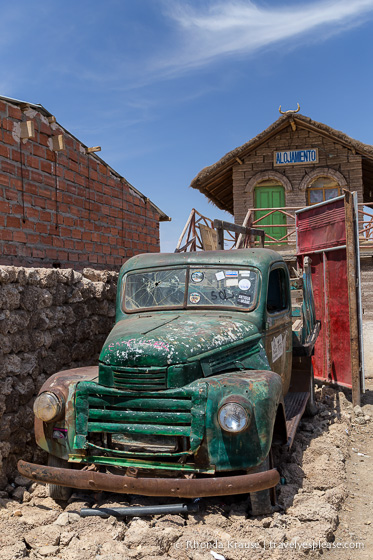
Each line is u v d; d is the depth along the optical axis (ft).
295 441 18.84
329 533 12.68
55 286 18.71
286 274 19.13
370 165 59.52
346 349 26.99
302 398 19.99
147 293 17.30
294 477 15.66
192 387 12.73
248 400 12.63
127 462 12.96
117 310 17.47
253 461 12.48
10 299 15.90
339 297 27.50
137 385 12.92
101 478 12.42
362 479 16.96
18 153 19.89
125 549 11.62
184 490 11.95
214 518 12.92
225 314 16.07
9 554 11.50
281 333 18.25
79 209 24.32
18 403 16.19
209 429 12.46
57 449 13.74
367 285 43.29
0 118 18.97
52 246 21.94
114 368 13.14
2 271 15.47
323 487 15.37
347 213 25.48
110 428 13.02
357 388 25.04
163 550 11.91
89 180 25.40
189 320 15.29
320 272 29.19
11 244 19.24
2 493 14.85
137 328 14.47
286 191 59.06
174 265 17.57
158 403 12.77
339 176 57.82
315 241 29.66
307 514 13.26
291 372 22.08
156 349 12.99
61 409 13.61
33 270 17.40
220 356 14.01
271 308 18.58
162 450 12.89
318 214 29.30
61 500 14.65
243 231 24.77
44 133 21.62
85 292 20.84
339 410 23.85
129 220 29.99
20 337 16.42
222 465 12.41
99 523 12.93
